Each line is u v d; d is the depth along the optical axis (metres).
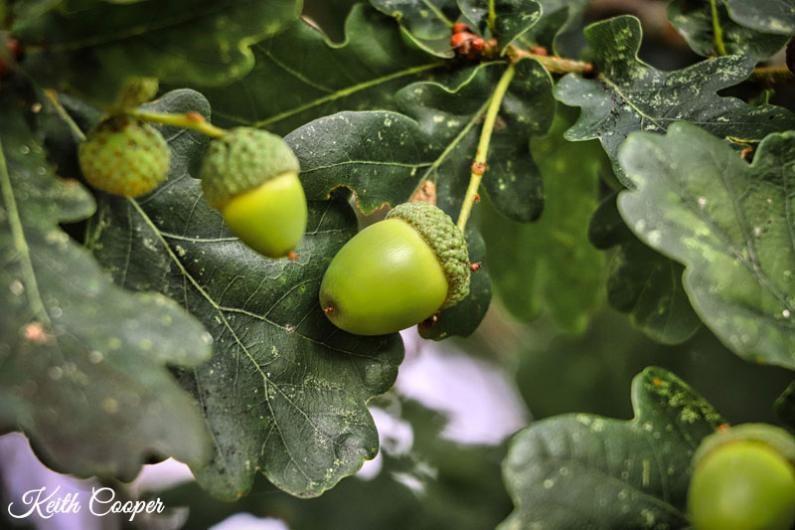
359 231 0.39
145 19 0.36
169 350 0.35
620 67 0.41
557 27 0.43
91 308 0.35
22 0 0.36
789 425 0.38
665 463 0.37
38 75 0.36
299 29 0.41
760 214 0.37
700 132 0.37
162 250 0.38
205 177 0.36
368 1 0.42
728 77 0.41
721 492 0.34
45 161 0.36
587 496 0.36
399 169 0.40
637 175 0.37
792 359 0.36
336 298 0.38
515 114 0.42
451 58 0.42
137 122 0.36
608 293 0.44
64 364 0.34
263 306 0.38
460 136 0.41
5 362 0.34
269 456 0.38
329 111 0.42
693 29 0.42
